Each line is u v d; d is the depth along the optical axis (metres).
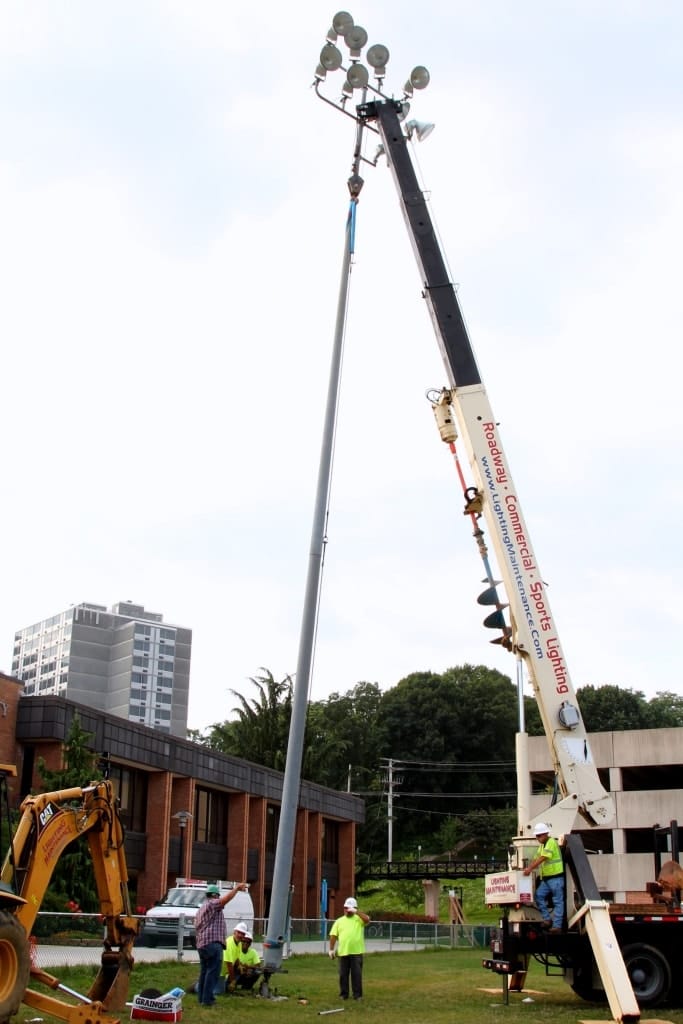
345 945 17.75
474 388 18.25
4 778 12.46
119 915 13.55
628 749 51.59
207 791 51.41
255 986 18.59
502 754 108.00
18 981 11.27
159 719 152.38
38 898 12.09
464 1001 17.36
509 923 16.91
